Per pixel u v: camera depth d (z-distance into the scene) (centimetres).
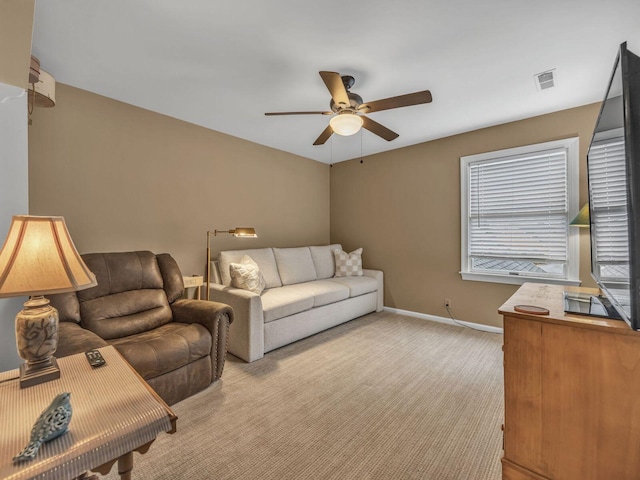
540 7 158
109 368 119
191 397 201
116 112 269
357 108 219
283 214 431
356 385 219
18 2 119
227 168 360
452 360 262
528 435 118
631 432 99
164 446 154
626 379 100
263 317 269
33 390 100
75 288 103
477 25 172
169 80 235
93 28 175
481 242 345
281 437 162
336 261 435
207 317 220
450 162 366
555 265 297
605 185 123
